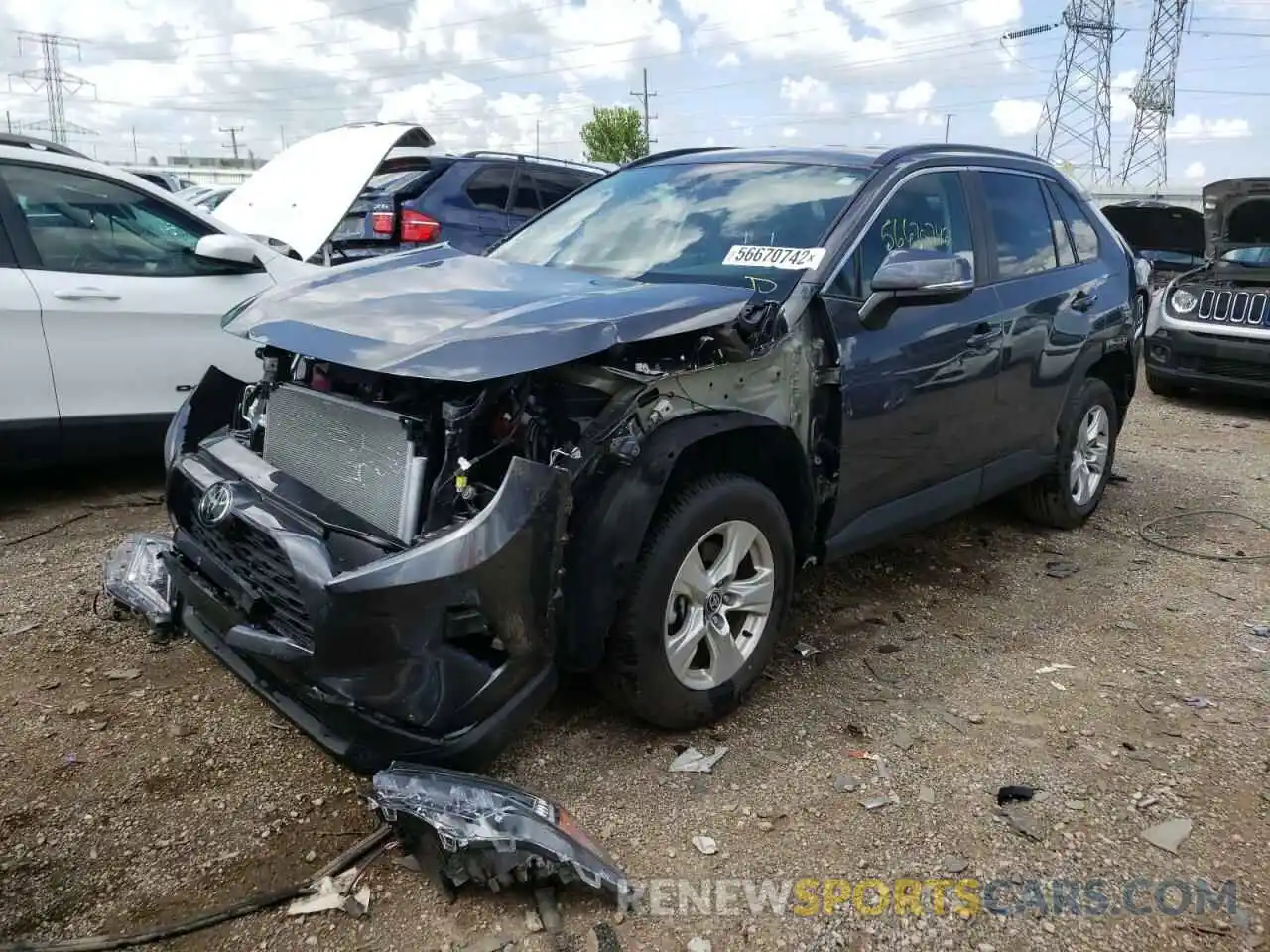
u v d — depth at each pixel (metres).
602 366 2.83
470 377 2.50
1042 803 2.93
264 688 2.84
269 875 2.54
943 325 3.92
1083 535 5.38
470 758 2.61
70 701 3.29
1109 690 3.64
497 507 2.52
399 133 7.02
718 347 3.00
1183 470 6.84
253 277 5.51
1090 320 4.98
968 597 4.47
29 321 4.76
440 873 2.46
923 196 4.04
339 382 3.01
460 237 8.80
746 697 3.46
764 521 3.25
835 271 3.50
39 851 2.59
